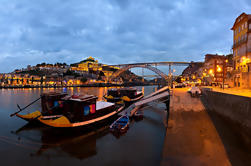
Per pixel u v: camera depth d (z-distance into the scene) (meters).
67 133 15.16
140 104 21.97
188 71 107.88
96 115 17.58
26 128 17.23
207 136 8.84
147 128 17.14
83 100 15.67
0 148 12.25
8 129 16.89
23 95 59.31
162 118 21.44
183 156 6.71
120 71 180.12
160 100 26.44
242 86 24.81
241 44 26.66
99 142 13.38
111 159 10.62
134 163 10.08
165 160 6.40
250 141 7.76
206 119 11.80
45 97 18.55
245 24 25.73
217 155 6.82
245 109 8.59
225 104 11.44
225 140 8.32
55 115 18.69
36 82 169.25
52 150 11.95
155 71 130.88
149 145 12.79
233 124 9.91
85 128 16.11
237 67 27.92
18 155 11.23
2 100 43.72
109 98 36.06
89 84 184.25
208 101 16.25
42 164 10.09
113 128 16.11
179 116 12.52
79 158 10.82
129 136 14.77
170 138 8.61
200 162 6.29
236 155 6.82
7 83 154.62
